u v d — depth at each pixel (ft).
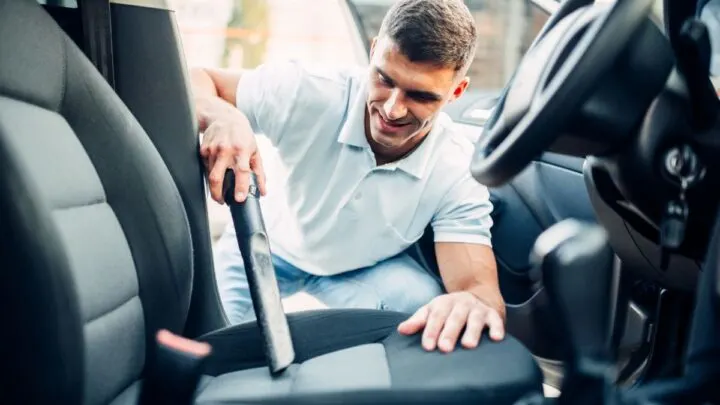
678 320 3.48
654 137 2.89
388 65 4.20
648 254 3.34
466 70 4.40
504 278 5.24
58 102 2.95
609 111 2.85
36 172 2.52
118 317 3.01
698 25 2.71
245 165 3.58
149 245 3.25
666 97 2.88
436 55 4.11
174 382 2.59
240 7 8.89
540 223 4.96
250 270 3.26
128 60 3.50
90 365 2.73
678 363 3.49
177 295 3.36
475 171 3.21
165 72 3.55
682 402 2.47
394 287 4.88
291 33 8.66
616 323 3.56
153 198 3.25
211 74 5.05
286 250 5.05
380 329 3.24
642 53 2.81
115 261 3.02
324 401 2.57
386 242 4.89
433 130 4.87
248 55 8.71
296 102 4.78
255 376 3.03
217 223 5.09
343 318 3.27
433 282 4.99
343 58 7.63
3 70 2.57
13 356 2.28
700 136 2.83
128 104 3.52
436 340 2.92
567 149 3.01
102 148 3.12
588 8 3.08
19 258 2.21
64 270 2.29
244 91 4.96
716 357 2.52
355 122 4.64
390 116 4.27
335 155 4.78
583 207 4.60
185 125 3.62
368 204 4.75
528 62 3.24
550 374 4.38
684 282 3.27
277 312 3.17
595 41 2.69
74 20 3.39
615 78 2.82
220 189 3.52
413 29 4.11
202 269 3.80
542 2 5.84
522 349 2.86
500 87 6.29
